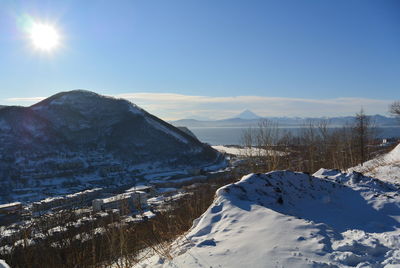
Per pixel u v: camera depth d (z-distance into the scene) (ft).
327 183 28.84
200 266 14.65
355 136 108.68
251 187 24.76
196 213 32.86
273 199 23.89
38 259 28.07
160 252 18.38
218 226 19.56
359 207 25.09
